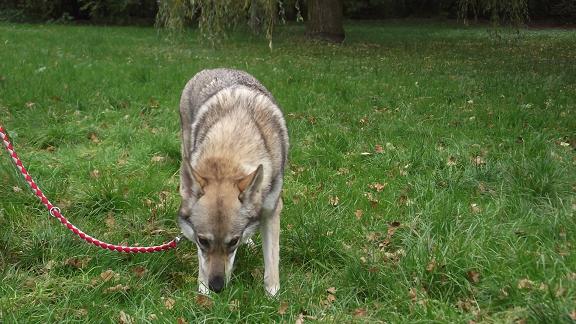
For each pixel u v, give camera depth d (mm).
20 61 10352
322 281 3533
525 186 4637
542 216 4086
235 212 3031
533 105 7520
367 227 4191
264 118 3607
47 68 9500
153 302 3271
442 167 5379
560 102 7629
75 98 7430
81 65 10242
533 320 2930
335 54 13953
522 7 14383
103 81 8594
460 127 6547
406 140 6125
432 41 18172
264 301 3277
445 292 3338
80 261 3699
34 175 4918
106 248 3549
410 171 5301
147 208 4477
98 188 4598
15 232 4043
